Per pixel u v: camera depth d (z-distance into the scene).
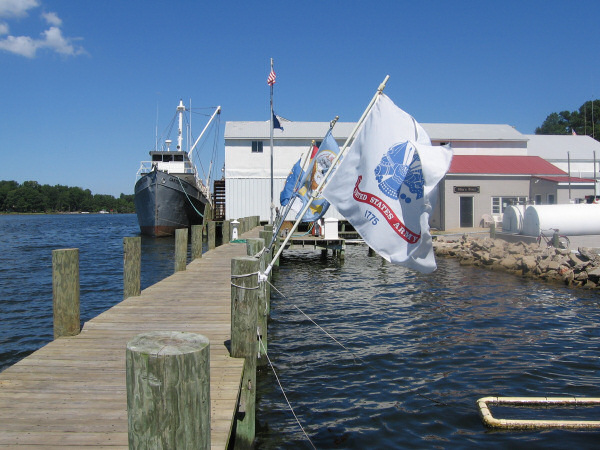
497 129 41.34
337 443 5.47
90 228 68.38
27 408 4.12
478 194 31.19
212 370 5.11
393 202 5.77
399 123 5.94
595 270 14.95
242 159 35.59
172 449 2.23
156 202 36.38
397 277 17.64
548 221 21.20
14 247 33.53
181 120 43.44
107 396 4.38
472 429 5.60
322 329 10.18
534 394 6.56
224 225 22.17
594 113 79.06
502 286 15.26
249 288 5.49
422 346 8.87
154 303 8.45
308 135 35.84
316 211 11.23
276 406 6.43
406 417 5.99
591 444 5.13
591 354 8.29
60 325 6.31
